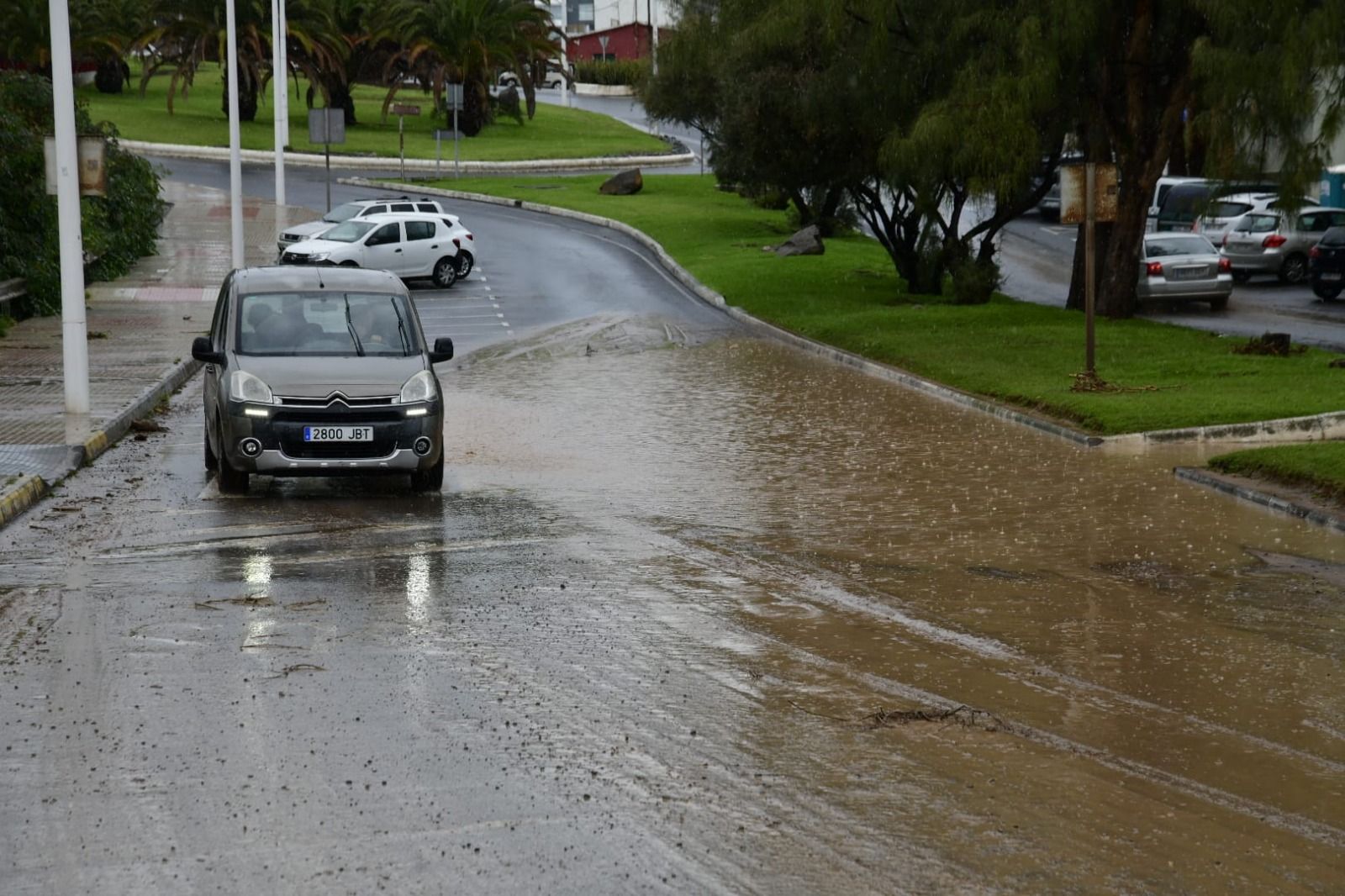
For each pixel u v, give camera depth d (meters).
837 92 48.59
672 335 45.34
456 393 33.53
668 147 122.69
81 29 101.44
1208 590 16.14
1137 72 43.72
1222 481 22.30
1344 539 18.75
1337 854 9.09
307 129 114.44
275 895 8.29
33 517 19.30
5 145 44.19
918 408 31.56
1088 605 15.45
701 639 13.91
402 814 9.45
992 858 8.91
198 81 137.00
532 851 8.91
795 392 34.09
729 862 8.79
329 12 104.69
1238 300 53.97
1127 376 33.56
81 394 26.55
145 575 16.17
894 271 62.28
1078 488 22.34
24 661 12.83
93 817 9.38
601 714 11.55
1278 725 11.61
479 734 11.03
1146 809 9.78
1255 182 41.25
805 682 12.59
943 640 14.07
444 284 57.91
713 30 59.56
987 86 41.88
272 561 16.95
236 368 21.14
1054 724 11.58
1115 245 46.38
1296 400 28.81
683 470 23.94
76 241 26.28
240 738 10.86
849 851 8.98
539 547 17.97
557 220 81.56
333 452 20.75
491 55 114.75
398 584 15.91
